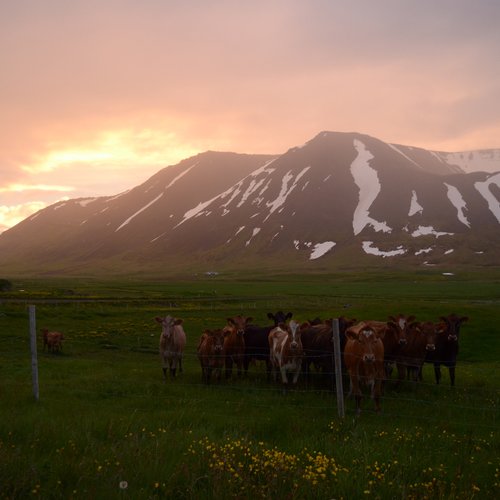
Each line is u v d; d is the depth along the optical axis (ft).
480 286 404.36
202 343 75.56
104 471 27.32
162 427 40.06
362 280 522.88
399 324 71.10
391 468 29.86
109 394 59.52
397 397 59.62
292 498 24.75
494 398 60.54
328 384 69.51
